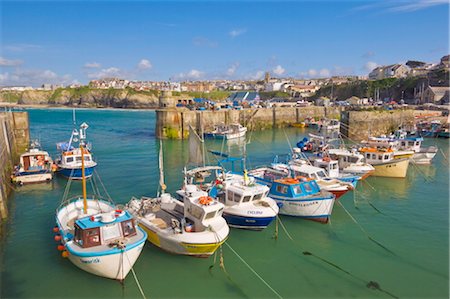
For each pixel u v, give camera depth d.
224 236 16.03
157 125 64.06
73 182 30.64
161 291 14.19
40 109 162.38
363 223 21.48
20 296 13.68
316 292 14.19
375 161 33.12
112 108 173.88
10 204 24.61
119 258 13.85
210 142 59.88
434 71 119.12
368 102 110.25
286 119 87.50
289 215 21.86
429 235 19.72
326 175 25.94
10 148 34.59
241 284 14.72
